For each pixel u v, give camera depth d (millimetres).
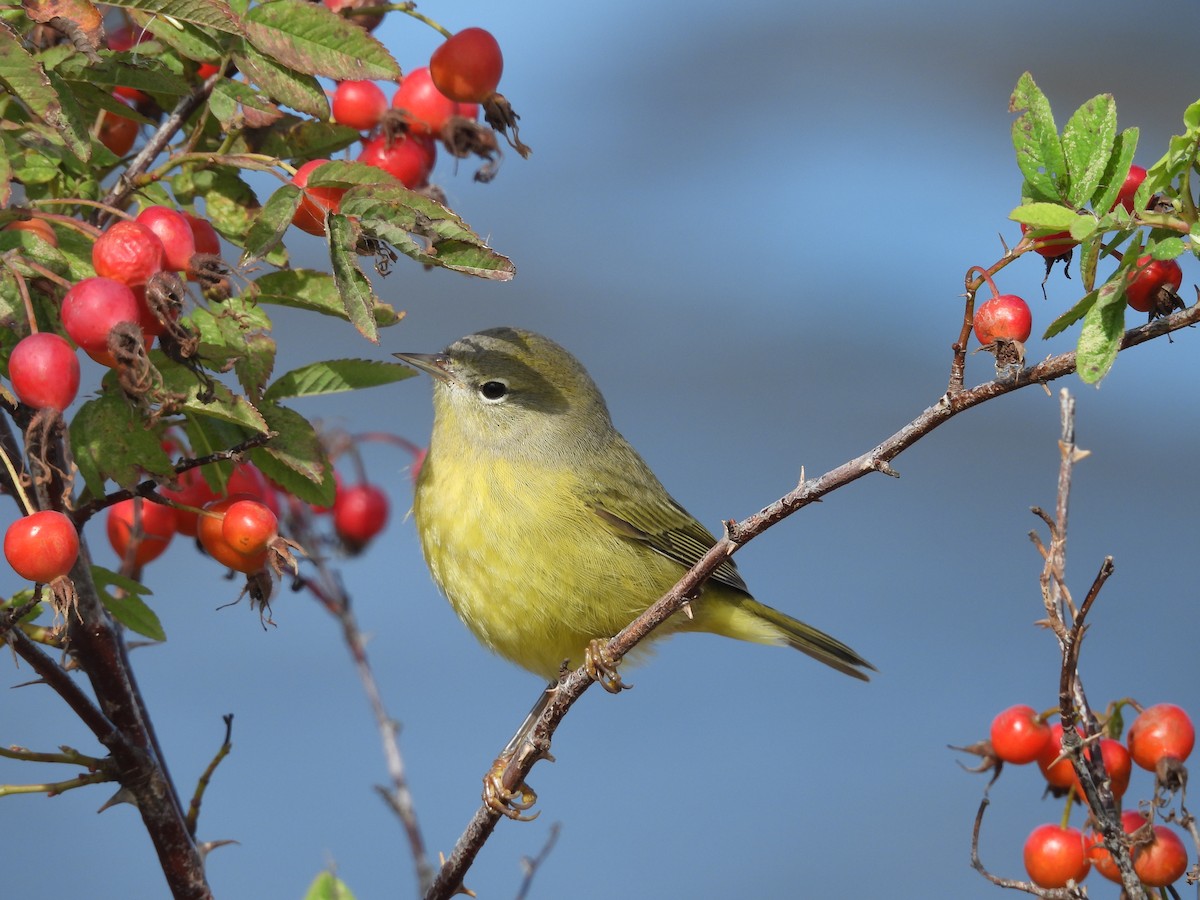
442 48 7383
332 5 7562
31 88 5625
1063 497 6414
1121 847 6516
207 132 7355
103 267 5602
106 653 6879
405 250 6246
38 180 6879
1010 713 7414
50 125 5875
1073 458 6410
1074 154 5980
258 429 6469
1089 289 5930
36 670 6473
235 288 6805
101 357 5555
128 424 6414
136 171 6895
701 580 7230
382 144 7445
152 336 5859
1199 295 6082
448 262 6270
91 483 6461
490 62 7371
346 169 6328
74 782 6797
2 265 5676
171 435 7570
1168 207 6027
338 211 6289
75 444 6406
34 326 5551
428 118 7598
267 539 6867
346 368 7336
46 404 5379
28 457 5676
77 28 5984
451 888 8062
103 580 7203
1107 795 6582
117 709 6941
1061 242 6035
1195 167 5918
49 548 5566
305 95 6695
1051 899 6762
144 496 6527
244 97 7020
